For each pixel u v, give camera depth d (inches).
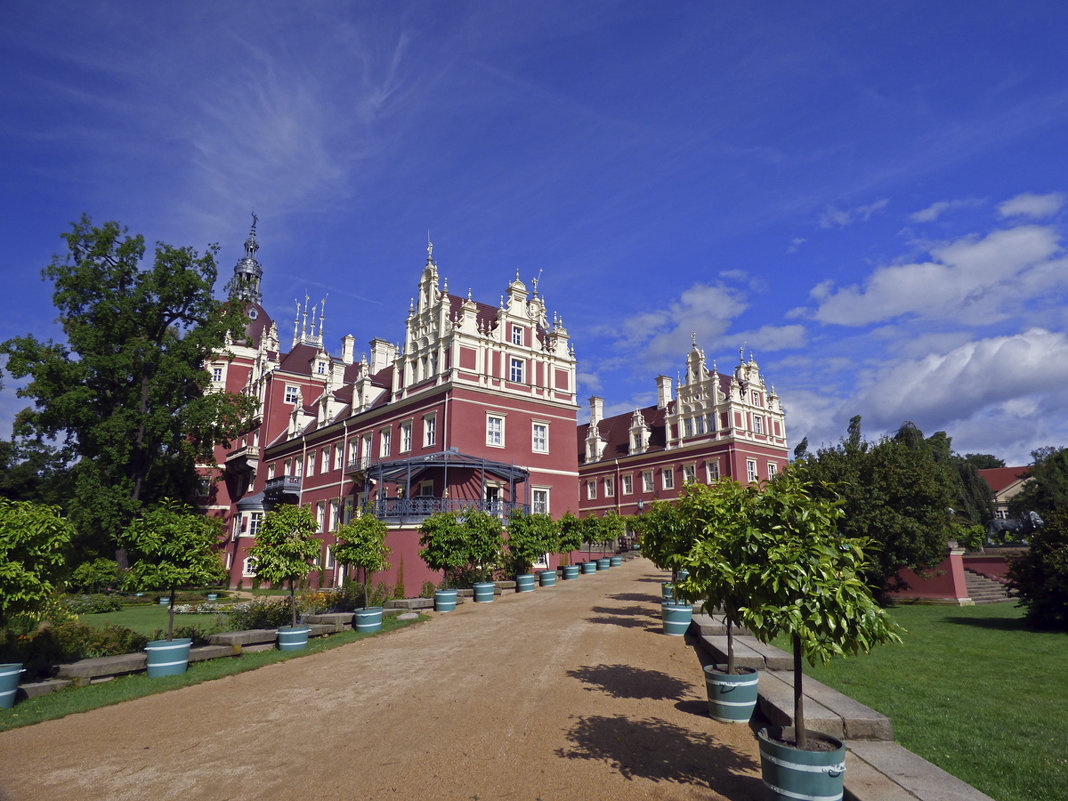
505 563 1039.0
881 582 905.5
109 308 1353.3
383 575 1021.8
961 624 706.8
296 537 611.5
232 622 676.7
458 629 620.7
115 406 1427.2
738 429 1881.2
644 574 1162.6
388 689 396.8
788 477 249.8
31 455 1963.6
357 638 599.5
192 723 342.6
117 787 257.6
